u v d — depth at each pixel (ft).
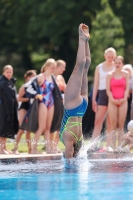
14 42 267.18
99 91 70.33
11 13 261.85
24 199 31.83
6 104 68.85
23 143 79.10
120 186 36.11
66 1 233.96
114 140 66.54
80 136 49.44
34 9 239.50
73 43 251.19
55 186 36.42
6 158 56.24
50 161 52.85
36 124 67.46
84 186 36.24
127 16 240.32
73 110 48.42
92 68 212.84
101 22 222.89
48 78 68.44
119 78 68.54
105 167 47.24
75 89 48.19
